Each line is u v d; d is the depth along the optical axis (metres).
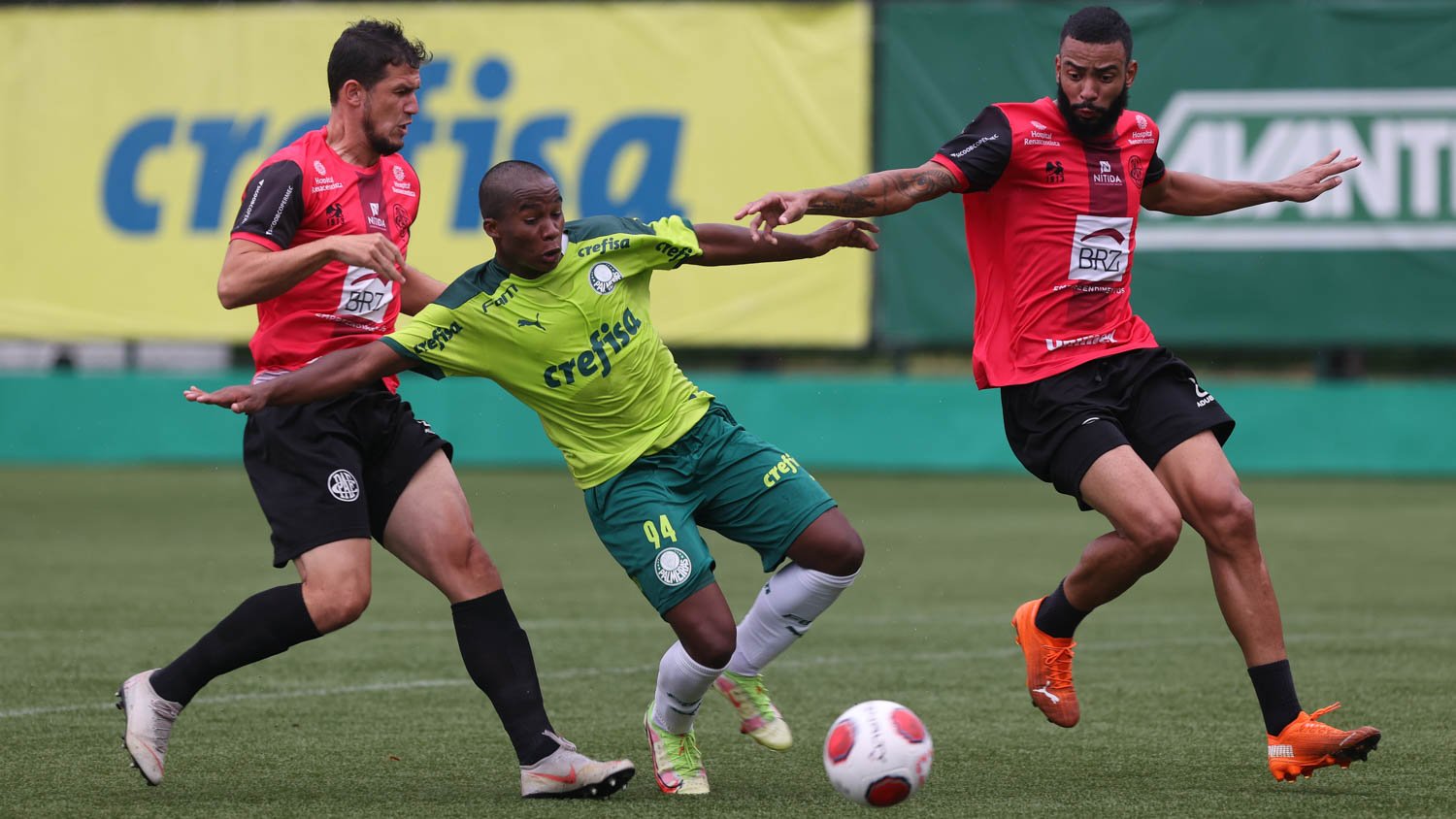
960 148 18.08
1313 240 59.09
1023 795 16.11
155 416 65.88
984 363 18.69
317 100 63.59
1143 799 15.91
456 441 64.06
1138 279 60.00
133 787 16.53
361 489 16.56
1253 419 61.16
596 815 15.24
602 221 17.11
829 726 20.31
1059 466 17.77
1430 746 18.56
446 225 62.53
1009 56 60.03
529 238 16.02
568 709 21.39
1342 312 59.06
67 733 19.36
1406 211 58.69
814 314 61.38
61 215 64.62
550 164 62.34
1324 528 45.62
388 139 17.11
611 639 27.45
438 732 19.66
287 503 16.38
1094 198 18.19
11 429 66.31
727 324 61.72
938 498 54.59
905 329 60.88
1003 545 42.16
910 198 17.75
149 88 64.31
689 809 15.54
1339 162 20.25
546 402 16.81
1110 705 21.48
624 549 16.64
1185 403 17.59
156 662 24.80
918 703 21.78
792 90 61.28
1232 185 19.98
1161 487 16.98
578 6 62.12
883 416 62.84
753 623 17.45
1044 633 18.39
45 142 64.69
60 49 64.50
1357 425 60.44
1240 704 21.55
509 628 16.52
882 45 60.69
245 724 20.12
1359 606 31.19
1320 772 17.16
